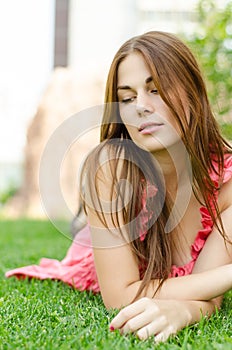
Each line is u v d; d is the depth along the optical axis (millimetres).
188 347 1639
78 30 10758
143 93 2033
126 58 2072
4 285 2914
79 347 1654
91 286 2678
